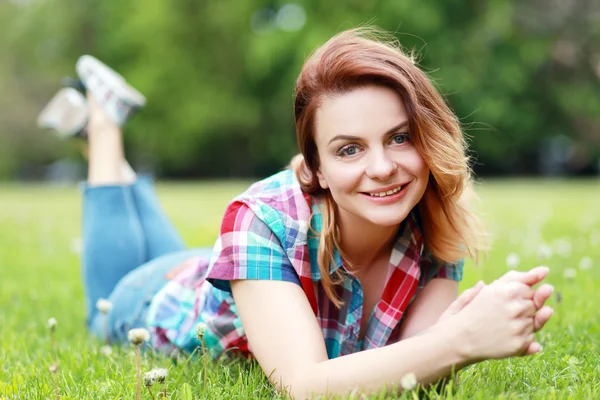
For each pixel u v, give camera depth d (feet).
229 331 7.25
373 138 5.79
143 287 9.16
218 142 89.71
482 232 7.14
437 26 73.05
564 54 81.76
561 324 8.80
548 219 24.94
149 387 5.58
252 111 83.41
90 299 10.32
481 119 75.61
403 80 5.75
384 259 6.86
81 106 11.59
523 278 5.31
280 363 5.90
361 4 72.74
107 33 89.97
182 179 97.96
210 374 6.71
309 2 75.56
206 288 7.68
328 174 6.04
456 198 6.41
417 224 6.84
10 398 6.32
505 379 6.41
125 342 9.17
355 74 5.76
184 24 83.10
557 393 5.83
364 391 5.51
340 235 6.57
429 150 5.85
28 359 7.97
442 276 7.18
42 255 18.26
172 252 10.93
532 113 80.38
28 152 100.12
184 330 7.99
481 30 75.10
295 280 6.32
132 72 85.66
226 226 6.47
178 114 83.66
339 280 6.56
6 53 97.14
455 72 72.95
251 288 6.23
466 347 5.36
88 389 6.59
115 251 10.36
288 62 77.82
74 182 106.83
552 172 93.61
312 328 6.01
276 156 87.15
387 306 6.77
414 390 5.58
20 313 11.08
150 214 10.96
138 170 98.17
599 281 11.92
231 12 80.84
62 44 93.76
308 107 6.03
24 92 97.91
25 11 97.40
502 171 93.76
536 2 78.33
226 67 84.38
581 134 84.58
